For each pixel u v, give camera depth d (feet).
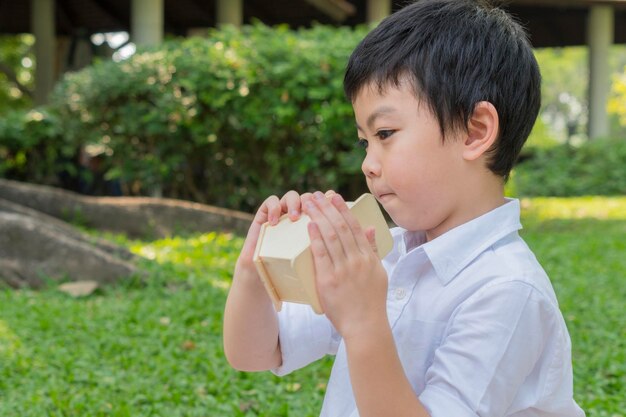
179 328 16.52
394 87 4.76
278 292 4.48
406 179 4.77
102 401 12.25
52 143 35.29
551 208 42.80
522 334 4.61
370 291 4.28
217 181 32.32
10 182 28.76
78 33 55.72
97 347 15.33
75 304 18.71
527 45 5.08
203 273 22.47
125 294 20.03
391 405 4.28
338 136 28.81
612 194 52.75
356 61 4.95
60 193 28.78
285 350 5.62
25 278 20.80
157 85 30.01
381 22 5.08
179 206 29.48
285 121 28.91
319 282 4.25
